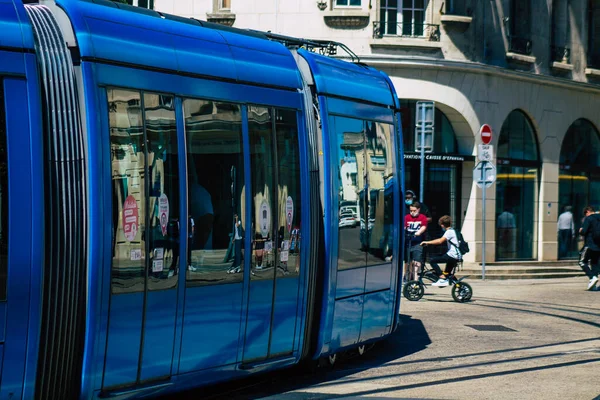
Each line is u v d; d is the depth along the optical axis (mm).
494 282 31734
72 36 9320
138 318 9719
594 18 41906
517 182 38469
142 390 9836
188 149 10430
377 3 34344
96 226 9180
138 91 9812
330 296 12984
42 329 8797
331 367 14078
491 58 36750
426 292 26688
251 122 11492
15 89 8672
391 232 15188
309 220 12578
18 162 8625
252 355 11547
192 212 10438
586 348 16938
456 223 36500
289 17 34281
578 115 41094
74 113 9156
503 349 16500
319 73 13023
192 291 10461
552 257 39594
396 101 15602
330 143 13039
